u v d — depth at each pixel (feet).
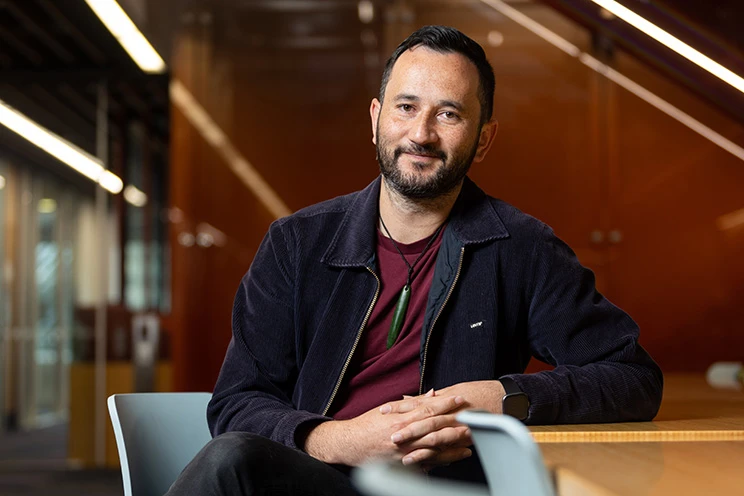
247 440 3.25
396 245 4.53
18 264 30.73
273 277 4.57
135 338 20.43
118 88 21.38
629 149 13.67
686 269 13.60
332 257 4.49
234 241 14.38
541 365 12.69
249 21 14.57
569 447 2.88
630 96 13.67
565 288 4.46
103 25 17.04
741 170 13.53
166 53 17.10
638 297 13.64
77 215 31.89
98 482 18.29
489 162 13.79
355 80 14.42
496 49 13.91
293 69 14.49
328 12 14.47
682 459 2.52
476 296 4.42
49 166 30.50
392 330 4.41
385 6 14.42
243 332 4.56
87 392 20.29
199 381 14.23
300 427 3.81
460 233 4.46
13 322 30.22
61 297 31.42
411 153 4.30
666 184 13.64
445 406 3.58
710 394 6.11
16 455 24.40
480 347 4.36
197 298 14.34
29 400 29.96
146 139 22.25
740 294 13.51
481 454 2.04
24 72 20.40
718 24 9.02
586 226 13.70
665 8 9.11
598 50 13.70
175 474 4.30
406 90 4.33
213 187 14.42
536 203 13.74
